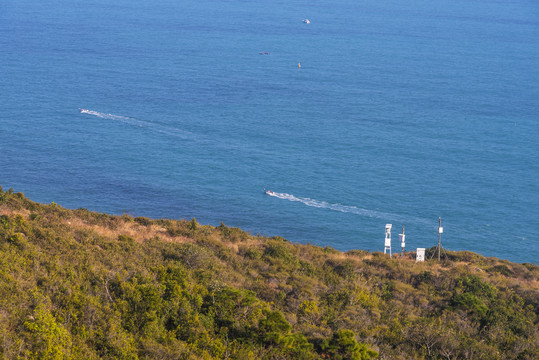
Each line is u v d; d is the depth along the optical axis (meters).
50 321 24.66
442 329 33.28
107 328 26.22
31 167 107.25
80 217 45.91
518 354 31.91
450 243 85.06
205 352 26.48
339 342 27.84
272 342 28.27
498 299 40.22
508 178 113.06
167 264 36.91
